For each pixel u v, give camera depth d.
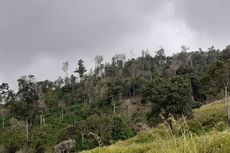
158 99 58.97
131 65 188.50
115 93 149.75
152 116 60.53
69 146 70.50
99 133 79.56
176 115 58.97
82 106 161.88
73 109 160.50
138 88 155.25
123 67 195.12
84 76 194.75
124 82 160.25
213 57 179.25
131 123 88.00
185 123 8.95
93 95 167.50
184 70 138.88
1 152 108.75
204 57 183.62
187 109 58.38
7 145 110.69
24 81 156.12
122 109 131.88
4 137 125.88
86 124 82.44
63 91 192.38
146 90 61.88
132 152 14.37
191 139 8.47
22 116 147.12
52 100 177.62
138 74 177.50
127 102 139.12
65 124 138.88
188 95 59.50
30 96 155.50
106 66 199.38
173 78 61.78
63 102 171.50
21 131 128.75
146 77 169.25
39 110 150.50
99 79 187.12
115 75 187.12
